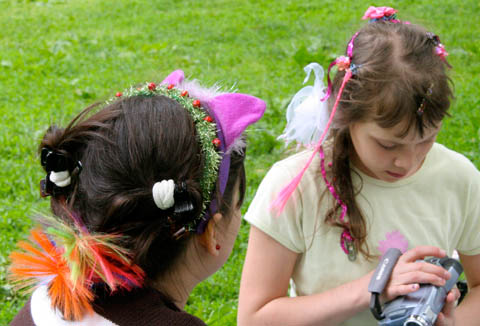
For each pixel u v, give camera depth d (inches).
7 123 233.9
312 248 74.9
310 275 75.9
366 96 65.4
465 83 258.1
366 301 69.2
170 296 58.4
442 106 64.8
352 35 76.6
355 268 74.4
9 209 169.5
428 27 81.4
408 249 74.3
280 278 75.1
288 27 383.9
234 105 59.1
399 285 64.0
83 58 332.8
